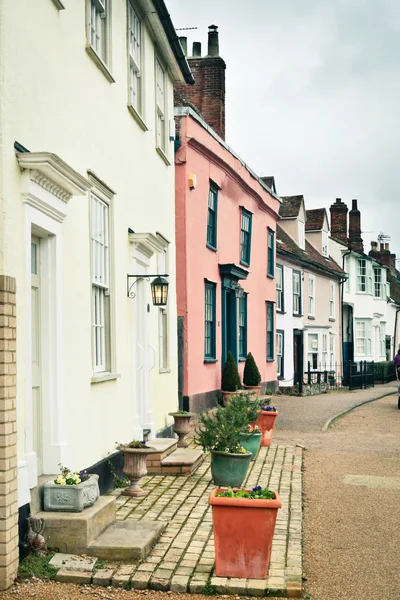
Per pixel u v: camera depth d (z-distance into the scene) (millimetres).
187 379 15680
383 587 5742
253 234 22203
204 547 6398
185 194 15602
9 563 5328
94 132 8367
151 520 7207
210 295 17938
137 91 10945
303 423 16438
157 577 5629
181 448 10938
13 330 5469
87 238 7922
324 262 35469
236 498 5727
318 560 6402
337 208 42469
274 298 25000
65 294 7125
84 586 5504
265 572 5695
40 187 6145
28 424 5941
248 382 19656
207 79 20250
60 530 5977
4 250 5500
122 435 9188
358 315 41938
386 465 11227
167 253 12820
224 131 20531
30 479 5953
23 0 6070
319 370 32406
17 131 5859
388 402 24234
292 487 9133
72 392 7273
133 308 10000
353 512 8148
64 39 7254
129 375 9695
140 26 10914
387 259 55625
